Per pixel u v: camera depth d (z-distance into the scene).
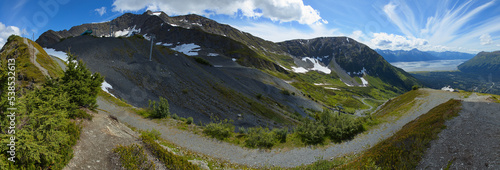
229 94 73.56
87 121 17.06
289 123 67.00
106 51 80.50
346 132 27.38
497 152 11.74
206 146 24.06
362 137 27.55
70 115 16.16
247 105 70.06
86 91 22.42
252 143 25.44
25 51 45.94
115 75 59.50
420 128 20.27
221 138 26.62
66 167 11.27
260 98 87.69
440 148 14.00
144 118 31.81
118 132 17.33
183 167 13.95
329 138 27.12
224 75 101.31
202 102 58.97
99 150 13.69
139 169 12.93
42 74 37.66
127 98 49.56
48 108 12.12
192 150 22.33
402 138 16.92
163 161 14.30
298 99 116.00
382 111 69.25
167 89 60.88
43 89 16.44
